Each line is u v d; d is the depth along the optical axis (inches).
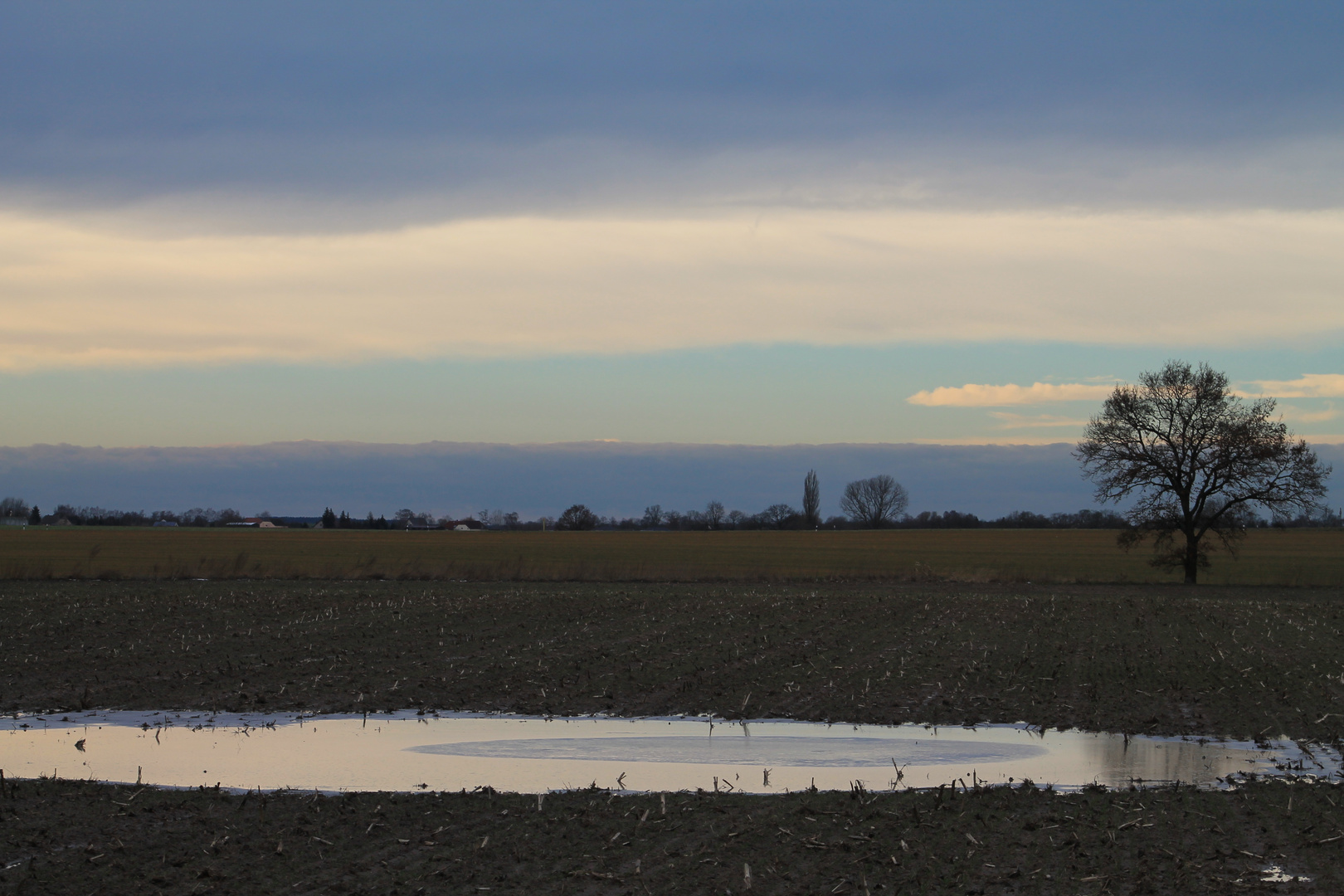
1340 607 1530.5
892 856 401.4
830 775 553.6
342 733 666.2
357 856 407.5
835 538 5118.1
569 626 1186.6
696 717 724.0
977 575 2150.6
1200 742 637.3
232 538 4709.6
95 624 1160.8
